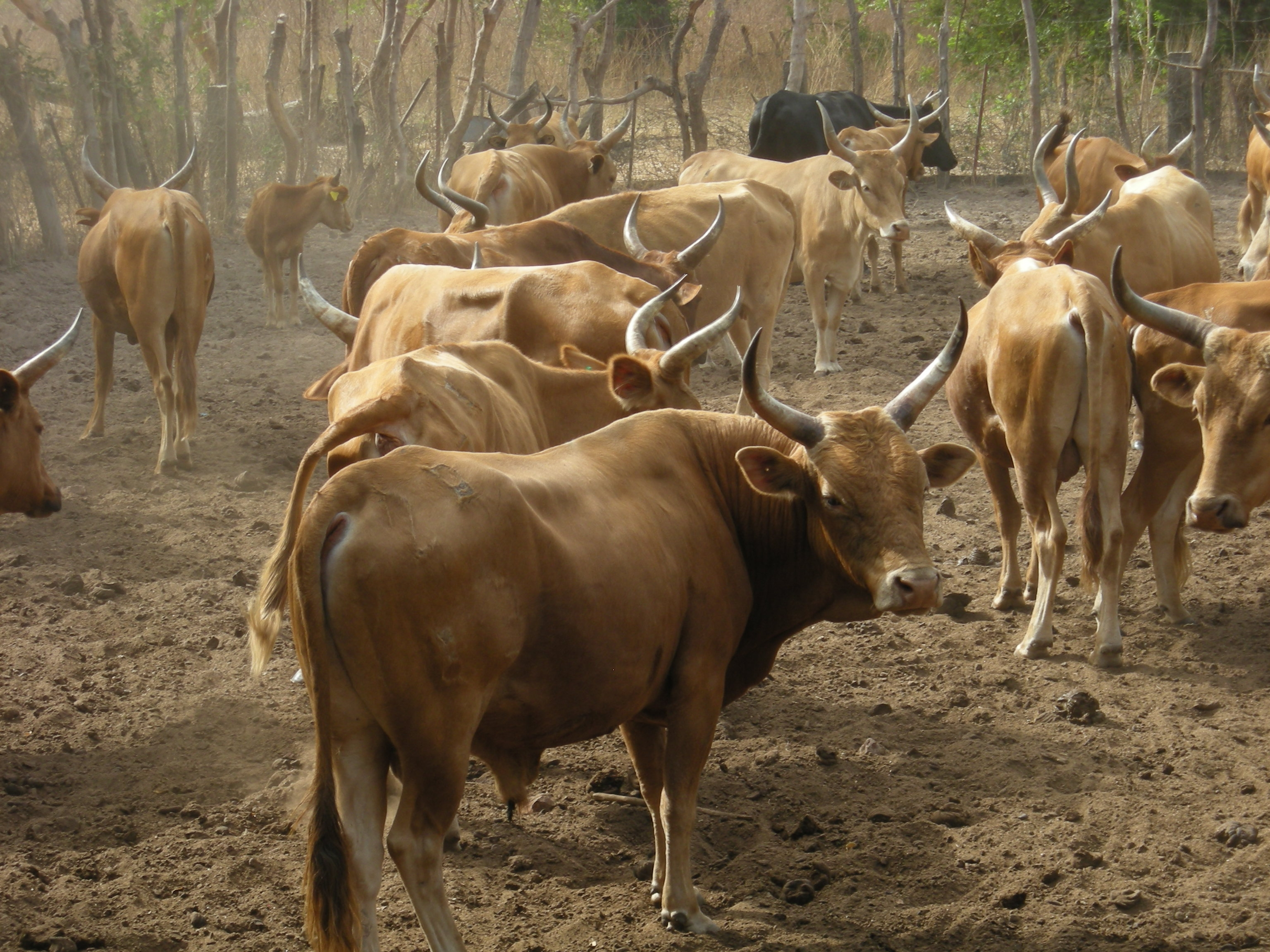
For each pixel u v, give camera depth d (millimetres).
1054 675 8031
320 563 4324
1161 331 7609
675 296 9508
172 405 11875
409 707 4398
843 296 15188
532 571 4582
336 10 34188
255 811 6332
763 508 5629
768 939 5332
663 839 5660
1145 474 8594
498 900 5633
